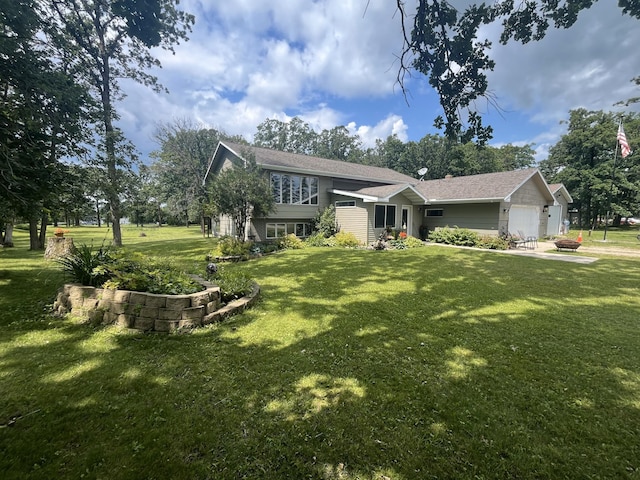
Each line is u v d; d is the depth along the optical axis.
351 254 11.43
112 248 6.30
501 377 3.01
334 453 2.04
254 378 2.94
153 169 23.34
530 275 7.81
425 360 3.36
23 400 2.46
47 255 9.48
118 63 14.50
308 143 43.25
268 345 3.70
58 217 8.05
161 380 2.85
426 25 3.45
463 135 3.75
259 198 12.75
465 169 34.94
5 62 5.86
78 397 2.54
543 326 4.38
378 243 13.38
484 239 14.10
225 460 1.95
